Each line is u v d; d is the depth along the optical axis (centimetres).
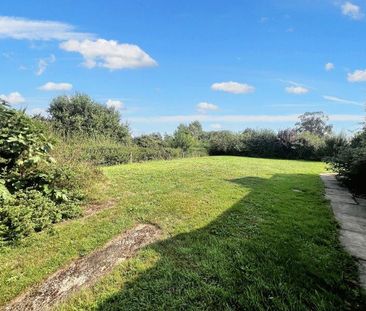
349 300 265
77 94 2848
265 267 312
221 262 325
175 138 2800
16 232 397
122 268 324
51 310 267
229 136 2591
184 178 812
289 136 2262
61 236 412
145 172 927
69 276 318
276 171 1085
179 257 341
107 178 748
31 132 508
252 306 255
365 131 798
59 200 516
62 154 696
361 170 698
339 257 341
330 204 595
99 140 1822
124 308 260
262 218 469
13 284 306
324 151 2020
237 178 837
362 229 446
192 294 272
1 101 502
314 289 277
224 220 456
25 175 515
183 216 477
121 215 488
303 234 406
